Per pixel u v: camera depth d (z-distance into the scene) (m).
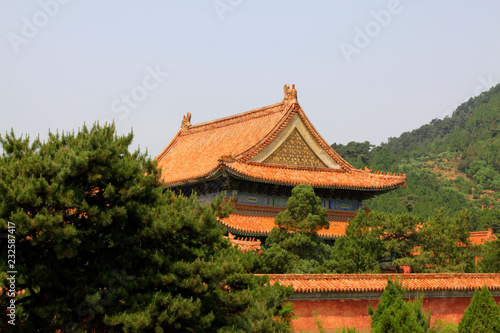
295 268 51.31
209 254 37.84
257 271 50.69
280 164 65.56
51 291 32.44
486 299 44.62
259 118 72.75
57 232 29.92
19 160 32.31
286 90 69.25
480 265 67.12
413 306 42.84
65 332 31.39
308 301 44.66
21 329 30.73
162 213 35.78
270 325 34.78
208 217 36.50
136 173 34.19
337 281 46.03
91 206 32.41
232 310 36.59
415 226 60.66
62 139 34.75
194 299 34.94
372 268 54.94
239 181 61.97
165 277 33.31
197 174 62.78
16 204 30.08
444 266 62.38
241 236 59.34
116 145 34.03
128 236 34.06
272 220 63.00
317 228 55.38
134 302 32.16
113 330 31.69
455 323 49.94
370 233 57.50
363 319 46.38
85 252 33.75
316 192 67.19
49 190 30.66
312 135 68.06
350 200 69.94
